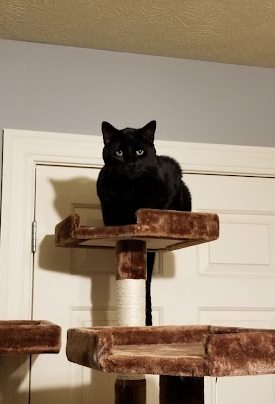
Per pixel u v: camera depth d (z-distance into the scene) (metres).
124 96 1.98
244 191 2.05
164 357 1.10
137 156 1.55
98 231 1.48
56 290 1.83
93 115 1.94
